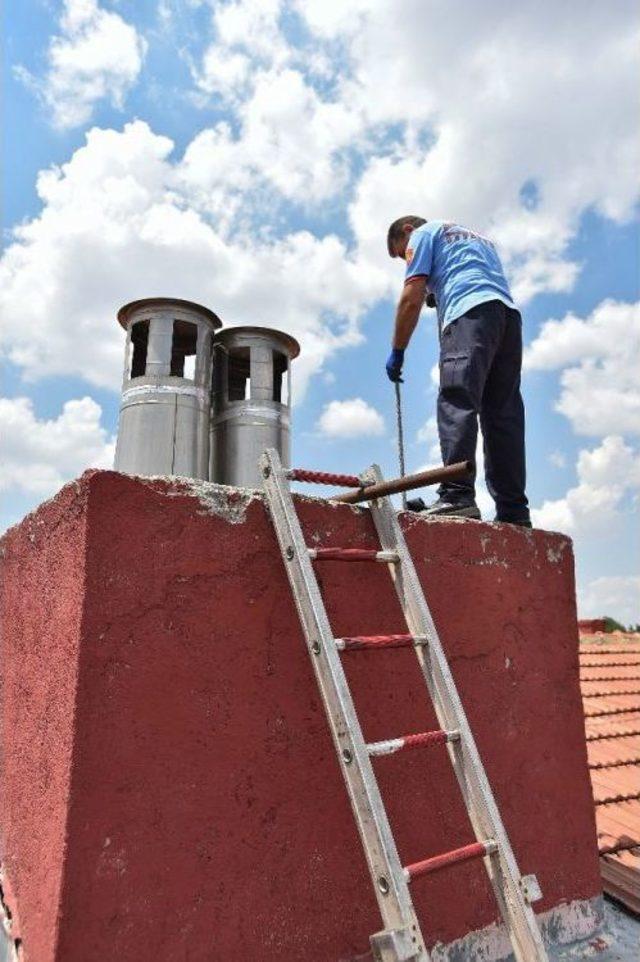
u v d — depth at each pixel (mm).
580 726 3078
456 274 3393
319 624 2041
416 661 2582
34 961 1845
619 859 3518
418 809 2451
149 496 2014
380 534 2492
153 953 1819
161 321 3955
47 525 2223
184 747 1962
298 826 2139
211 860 1957
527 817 2754
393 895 1731
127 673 1896
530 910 1963
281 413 4160
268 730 2133
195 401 3896
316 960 2092
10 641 2730
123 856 1815
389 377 3699
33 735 2201
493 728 2742
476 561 2861
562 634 3129
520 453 3561
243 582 2158
